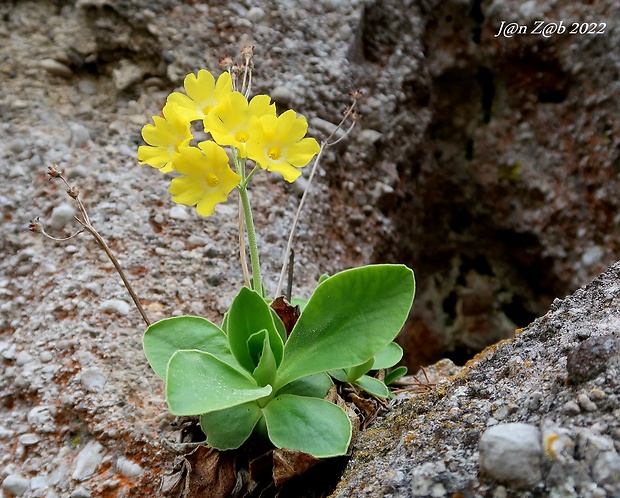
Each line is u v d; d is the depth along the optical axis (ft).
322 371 1.48
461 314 2.63
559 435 1.29
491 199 2.53
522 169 2.46
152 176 2.00
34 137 2.05
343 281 1.48
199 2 2.17
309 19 2.21
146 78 2.14
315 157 2.10
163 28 2.13
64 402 1.68
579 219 2.36
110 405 1.67
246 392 1.42
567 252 2.38
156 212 1.95
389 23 2.34
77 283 1.83
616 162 2.24
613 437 1.28
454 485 1.31
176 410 1.38
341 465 1.49
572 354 1.35
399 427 1.48
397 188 2.27
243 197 1.52
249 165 2.05
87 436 1.66
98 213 1.93
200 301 1.86
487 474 1.30
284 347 1.50
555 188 2.40
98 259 1.87
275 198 2.04
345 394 1.60
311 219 2.06
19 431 1.68
